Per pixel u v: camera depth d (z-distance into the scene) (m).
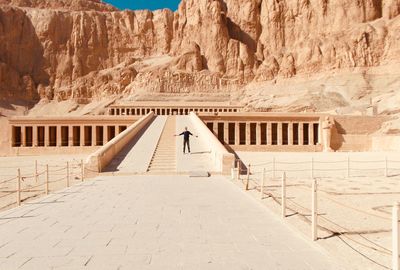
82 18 112.94
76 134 51.03
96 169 18.69
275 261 6.23
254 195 13.43
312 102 71.62
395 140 42.41
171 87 90.75
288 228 8.31
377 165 27.78
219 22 102.62
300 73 90.25
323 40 92.50
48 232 7.93
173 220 8.96
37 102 103.50
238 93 90.62
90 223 8.68
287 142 54.66
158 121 41.25
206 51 102.56
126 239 7.41
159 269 5.82
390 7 94.25
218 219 9.09
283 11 105.25
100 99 99.19
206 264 6.06
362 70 83.88
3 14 108.88
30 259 6.27
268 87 88.44
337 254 6.89
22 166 29.92
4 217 9.34
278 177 21.47
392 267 5.73
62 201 11.43
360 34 87.00
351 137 48.97
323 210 11.61
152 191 13.36
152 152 24.34
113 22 117.06
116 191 13.36
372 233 8.74
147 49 116.00
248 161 30.09
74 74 108.19
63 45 111.25
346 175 23.06
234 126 53.50
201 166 20.58
